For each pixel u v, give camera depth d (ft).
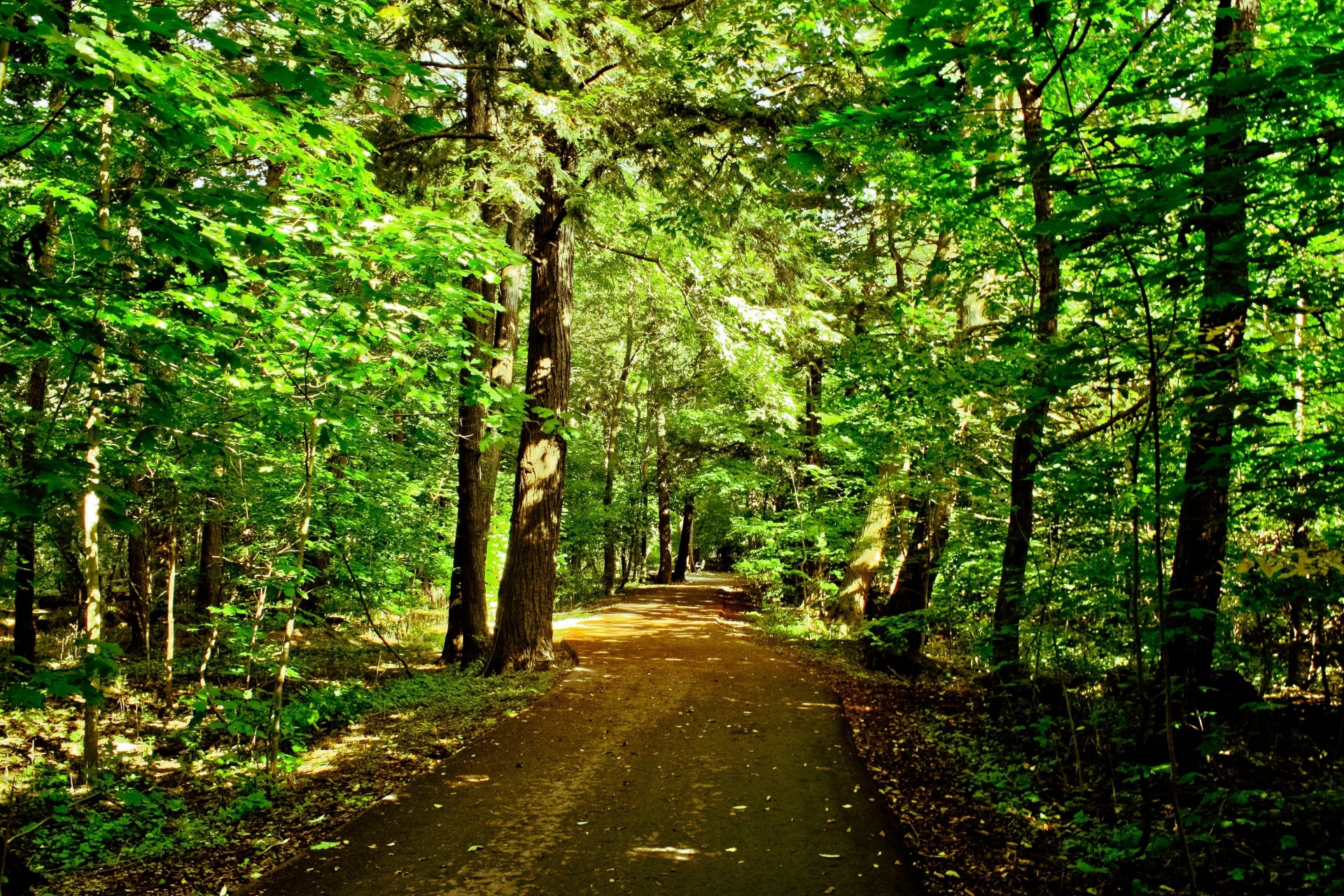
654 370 74.13
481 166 26.43
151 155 16.49
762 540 71.20
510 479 74.02
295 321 20.21
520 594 34.91
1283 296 13.21
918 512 41.42
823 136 18.76
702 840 16.79
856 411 40.47
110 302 15.25
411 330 23.48
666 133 25.31
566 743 23.99
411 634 53.67
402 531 44.06
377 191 18.94
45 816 19.72
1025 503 24.14
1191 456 17.94
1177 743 18.80
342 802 19.35
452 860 15.80
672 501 110.93
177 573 44.04
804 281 40.27
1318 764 19.35
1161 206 10.52
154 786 22.31
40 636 45.01
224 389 22.86
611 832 17.24
